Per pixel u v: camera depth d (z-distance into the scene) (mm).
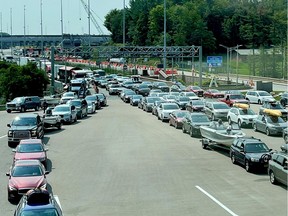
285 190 24297
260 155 28328
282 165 24734
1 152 35781
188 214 20625
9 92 87625
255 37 168000
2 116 60906
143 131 45719
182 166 30203
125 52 96125
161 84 91812
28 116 39938
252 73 125188
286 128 39375
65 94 72375
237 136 32344
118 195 23766
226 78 113438
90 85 114562
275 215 20312
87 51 96188
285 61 110812
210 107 52625
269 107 48781
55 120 46688
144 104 65438
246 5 179625
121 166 30344
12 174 24031
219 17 184000
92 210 21391
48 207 17656
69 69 120625
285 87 92062
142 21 191875
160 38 173875
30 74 89625
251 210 21078
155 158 32719
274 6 175500
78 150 36000
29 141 31062
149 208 21578
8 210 21625
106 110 67375
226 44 182000
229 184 25656
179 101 63500
